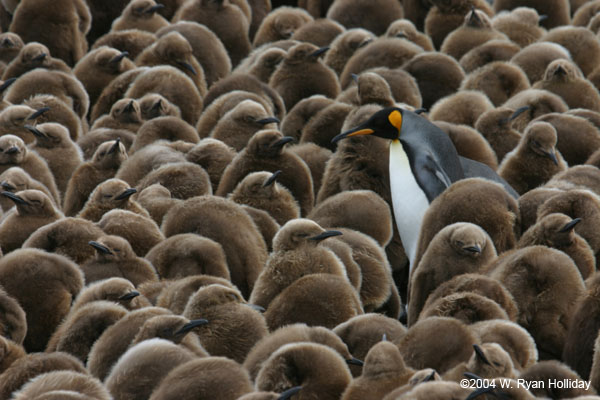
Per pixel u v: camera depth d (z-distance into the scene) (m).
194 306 12.05
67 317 12.73
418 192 16.08
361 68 22.98
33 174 18.00
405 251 16.52
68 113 20.73
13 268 13.21
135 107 20.50
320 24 25.70
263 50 24.72
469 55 23.61
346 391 10.27
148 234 14.98
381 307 14.94
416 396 9.26
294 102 22.11
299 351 10.51
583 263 13.43
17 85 21.55
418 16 28.23
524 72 22.55
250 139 17.55
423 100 21.97
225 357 10.77
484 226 14.06
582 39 24.22
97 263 13.96
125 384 10.55
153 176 17.19
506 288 12.32
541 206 14.53
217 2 26.14
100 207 15.99
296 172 17.36
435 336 10.95
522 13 26.75
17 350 11.70
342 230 15.06
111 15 28.12
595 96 21.27
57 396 9.45
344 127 18.03
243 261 14.49
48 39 25.20
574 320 11.49
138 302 12.71
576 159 18.56
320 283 12.65
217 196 15.85
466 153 18.19
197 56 23.84
